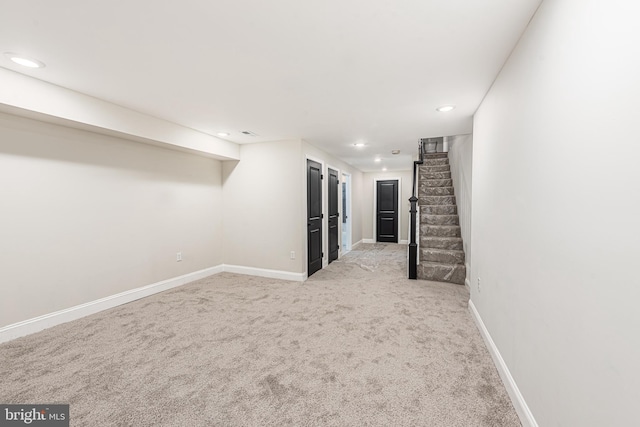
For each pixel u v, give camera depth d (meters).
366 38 1.62
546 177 1.27
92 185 2.94
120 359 2.09
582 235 1.00
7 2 1.29
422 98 2.53
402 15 1.40
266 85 2.28
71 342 2.34
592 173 0.94
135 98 2.60
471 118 3.14
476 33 1.56
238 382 1.83
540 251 1.33
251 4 1.32
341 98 2.56
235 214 4.66
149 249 3.55
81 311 2.85
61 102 2.37
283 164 4.30
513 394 1.63
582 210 1.00
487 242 2.31
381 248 7.31
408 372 1.94
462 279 4.07
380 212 8.26
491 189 2.20
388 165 7.09
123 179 3.23
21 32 1.56
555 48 1.19
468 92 2.38
